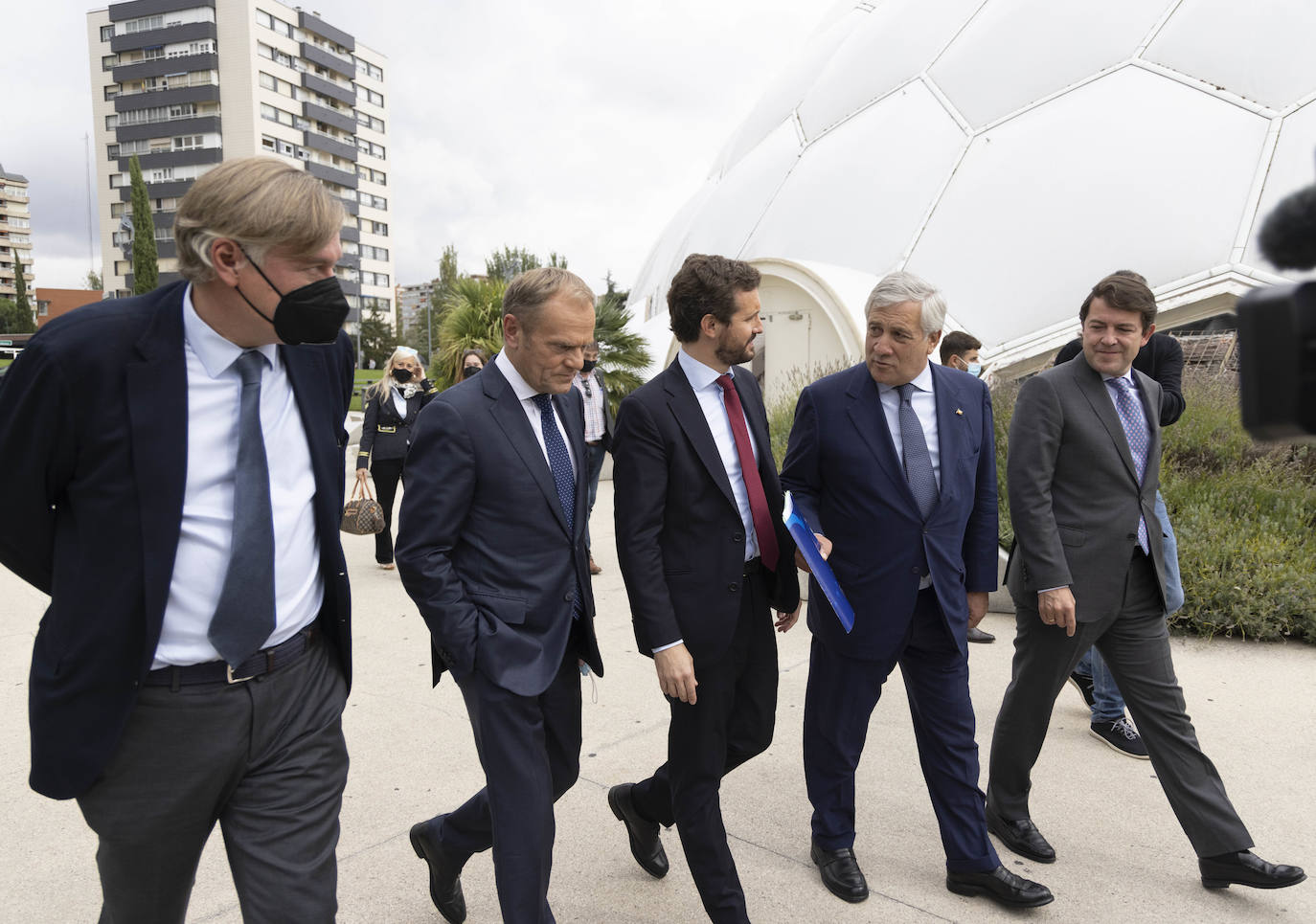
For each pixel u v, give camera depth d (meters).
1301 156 9.58
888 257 11.77
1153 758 2.81
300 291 1.58
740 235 14.50
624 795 2.79
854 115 13.88
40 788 1.62
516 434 2.24
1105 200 10.45
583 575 2.35
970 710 2.77
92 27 94.75
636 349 13.46
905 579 2.69
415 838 2.54
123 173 97.00
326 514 1.84
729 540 2.47
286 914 1.71
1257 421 0.58
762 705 2.64
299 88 99.12
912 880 2.82
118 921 1.73
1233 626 5.07
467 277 15.78
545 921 2.21
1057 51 11.87
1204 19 11.01
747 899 2.71
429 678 4.58
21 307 105.00
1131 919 2.60
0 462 1.52
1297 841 2.99
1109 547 2.79
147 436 1.55
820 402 2.86
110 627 1.56
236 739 1.68
